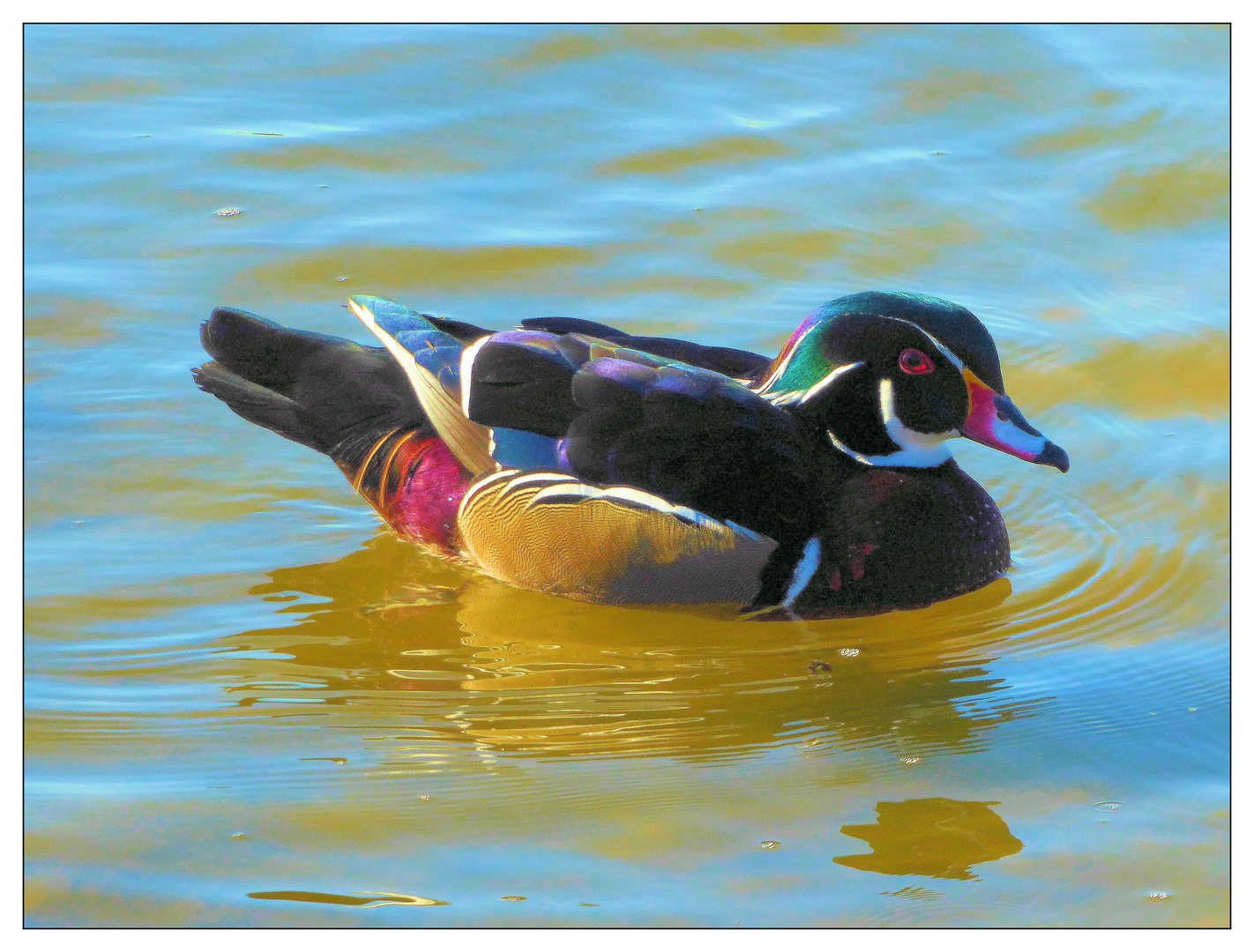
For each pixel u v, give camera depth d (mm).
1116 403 14219
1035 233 16172
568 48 18891
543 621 11859
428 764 10023
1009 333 14938
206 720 10484
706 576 11586
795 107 17969
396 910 8695
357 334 14695
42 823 9406
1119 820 9508
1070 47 18859
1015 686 11008
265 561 12516
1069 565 12516
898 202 16562
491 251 15820
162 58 18578
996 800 9711
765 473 11555
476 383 11922
